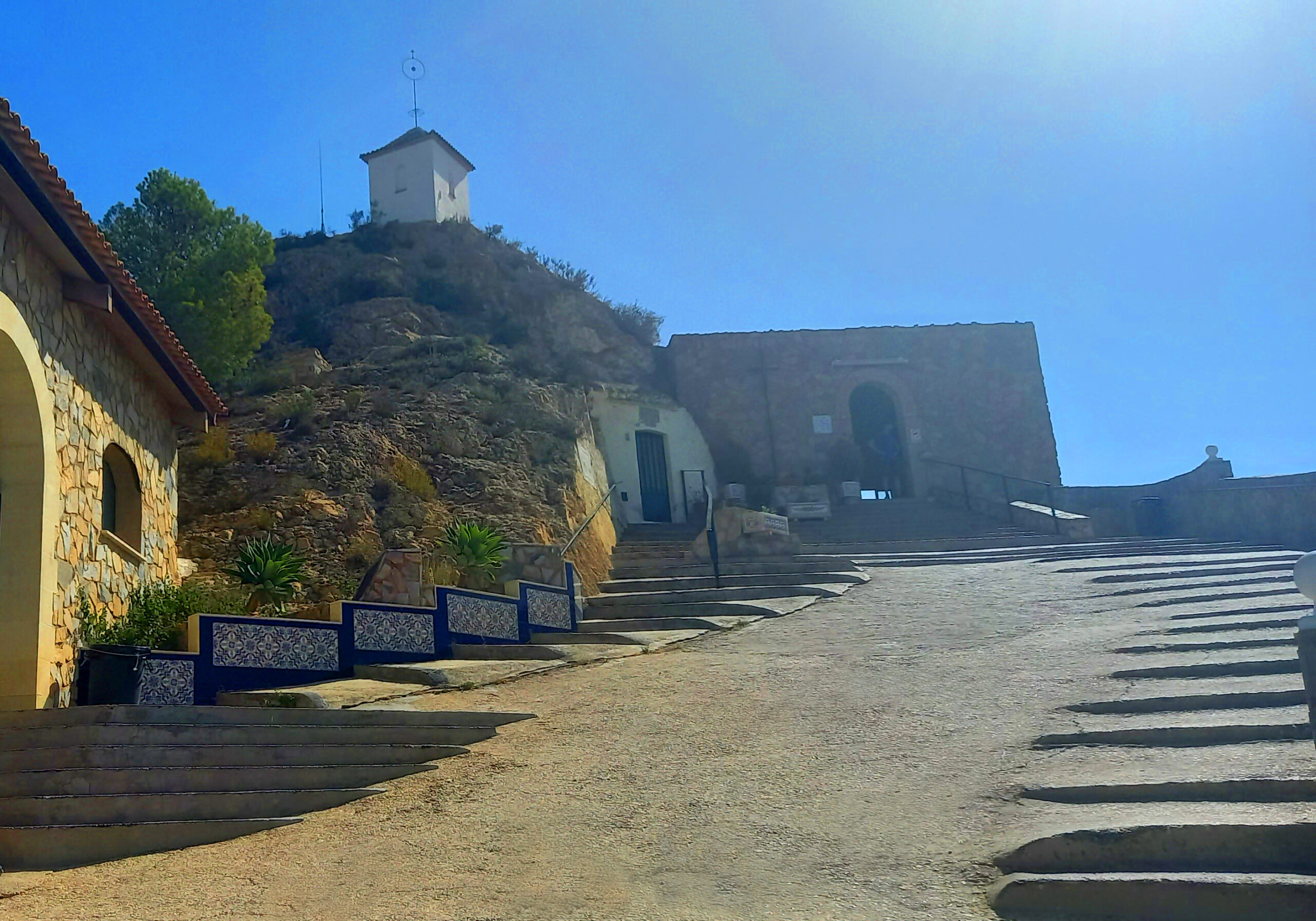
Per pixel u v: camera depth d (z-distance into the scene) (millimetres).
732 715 9383
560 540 19484
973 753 7578
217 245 28531
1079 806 6371
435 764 8727
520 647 13336
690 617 15719
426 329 33938
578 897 5781
